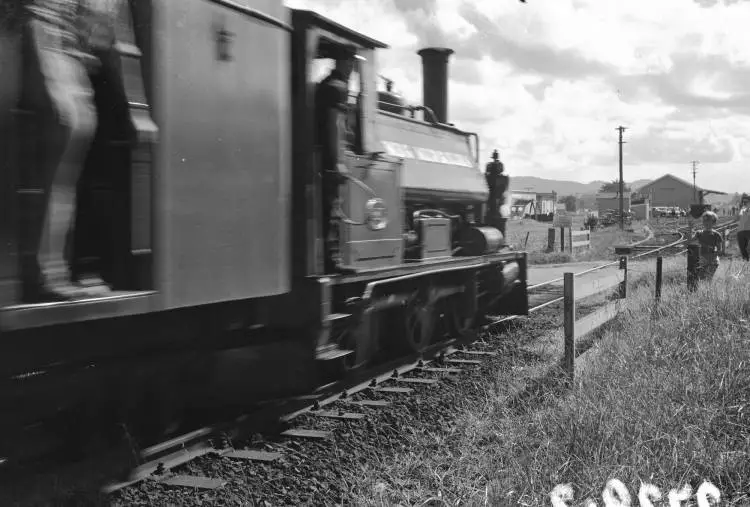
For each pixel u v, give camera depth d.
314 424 6.36
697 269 11.36
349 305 7.34
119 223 4.43
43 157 3.73
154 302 4.45
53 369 4.50
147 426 5.53
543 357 8.50
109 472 4.73
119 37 4.31
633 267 17.42
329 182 7.03
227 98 5.14
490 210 12.92
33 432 4.68
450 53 12.02
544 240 38.25
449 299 10.60
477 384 7.56
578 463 4.81
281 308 6.67
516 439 5.40
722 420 5.55
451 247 11.43
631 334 8.08
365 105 7.73
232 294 5.20
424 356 9.33
